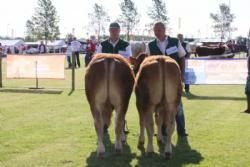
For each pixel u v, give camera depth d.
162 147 8.18
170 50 8.53
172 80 6.93
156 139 8.81
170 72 6.92
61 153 7.71
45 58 17.91
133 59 8.50
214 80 16.94
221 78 16.88
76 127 9.98
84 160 7.30
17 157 7.44
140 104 7.36
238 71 16.75
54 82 21.05
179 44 8.64
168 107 7.04
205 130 9.77
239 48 53.53
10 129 9.70
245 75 16.69
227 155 7.66
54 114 11.73
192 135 9.27
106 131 9.43
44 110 12.44
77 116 11.45
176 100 7.05
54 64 17.86
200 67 17.00
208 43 48.81
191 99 15.19
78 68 31.33
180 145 8.41
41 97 15.45
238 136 9.16
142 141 8.09
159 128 8.35
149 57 7.42
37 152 7.77
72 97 15.45
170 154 7.29
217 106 13.51
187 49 17.03
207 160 7.34
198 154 7.73
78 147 8.15
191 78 17.08
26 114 11.72
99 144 7.32
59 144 8.37
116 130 7.43
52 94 16.38
